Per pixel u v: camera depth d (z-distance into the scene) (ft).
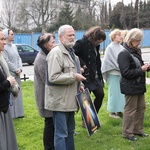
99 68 17.85
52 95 12.52
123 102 20.35
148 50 101.19
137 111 16.55
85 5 132.16
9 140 12.25
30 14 141.08
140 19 131.23
